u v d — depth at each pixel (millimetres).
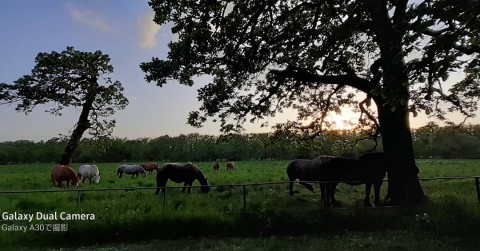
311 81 13648
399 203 11906
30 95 30812
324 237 8914
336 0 11383
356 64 14992
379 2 10703
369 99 11562
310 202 12703
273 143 16969
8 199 14617
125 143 99125
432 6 7398
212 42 12445
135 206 11750
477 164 47156
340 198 14258
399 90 8086
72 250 8188
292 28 12633
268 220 9539
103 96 32812
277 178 27172
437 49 7277
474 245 7629
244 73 13766
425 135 16703
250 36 12836
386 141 12547
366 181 12641
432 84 8023
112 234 8977
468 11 7082
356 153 17859
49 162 100000
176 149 97875
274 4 12672
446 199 11000
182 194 15734
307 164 16547
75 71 31969
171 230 9227
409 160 12172
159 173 19188
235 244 8469
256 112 14648
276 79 14047
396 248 7656
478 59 7125
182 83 12641
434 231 8883
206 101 14273
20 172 47219
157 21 12562
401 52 7875
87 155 94062
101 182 29688
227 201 12922
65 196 15438
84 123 32531
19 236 8516
